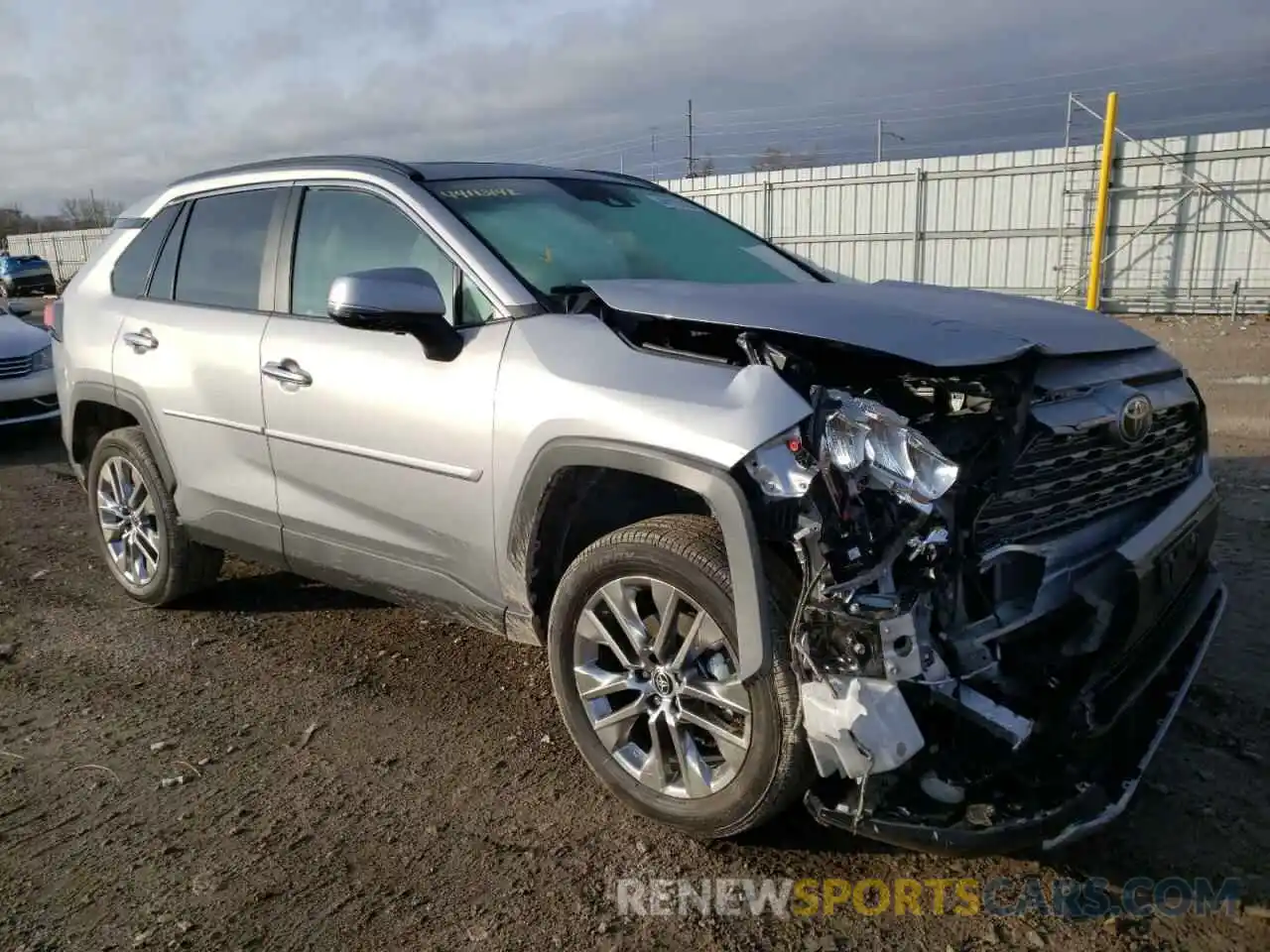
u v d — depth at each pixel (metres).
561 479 2.87
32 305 33.88
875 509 2.37
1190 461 3.17
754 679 2.47
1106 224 19.28
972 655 2.41
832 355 2.61
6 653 4.23
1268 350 13.09
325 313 3.64
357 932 2.49
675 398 2.59
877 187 21.83
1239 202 17.98
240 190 4.14
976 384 2.50
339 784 3.16
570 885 2.65
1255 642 3.88
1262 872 2.61
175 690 3.86
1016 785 2.44
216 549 4.56
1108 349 2.77
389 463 3.32
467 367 3.09
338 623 4.46
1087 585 2.61
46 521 6.36
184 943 2.47
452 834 2.88
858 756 2.26
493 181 3.71
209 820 2.99
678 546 2.61
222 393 3.90
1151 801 2.92
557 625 2.95
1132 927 2.44
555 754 3.29
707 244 3.94
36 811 3.07
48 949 2.46
